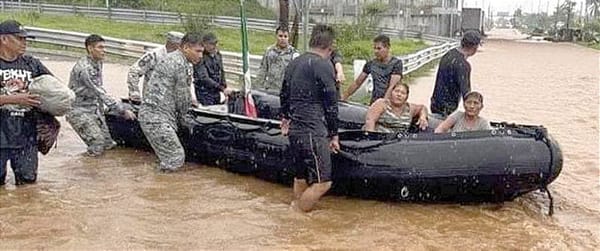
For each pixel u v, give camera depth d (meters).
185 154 7.87
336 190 6.50
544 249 5.26
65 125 10.02
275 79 9.02
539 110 13.88
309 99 5.83
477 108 6.50
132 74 8.28
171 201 6.32
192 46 7.36
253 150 7.05
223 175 7.33
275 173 6.91
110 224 5.62
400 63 7.97
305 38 15.00
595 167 8.15
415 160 6.07
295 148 5.96
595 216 6.17
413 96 15.83
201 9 38.41
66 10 37.34
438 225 5.78
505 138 6.17
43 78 6.62
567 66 28.67
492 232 5.63
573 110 13.91
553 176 6.12
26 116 6.67
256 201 6.38
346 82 15.76
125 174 7.28
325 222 5.80
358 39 29.02
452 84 7.38
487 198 6.33
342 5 42.19
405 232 5.59
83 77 7.88
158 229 5.54
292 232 5.54
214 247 5.17
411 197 6.27
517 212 6.17
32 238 5.27
